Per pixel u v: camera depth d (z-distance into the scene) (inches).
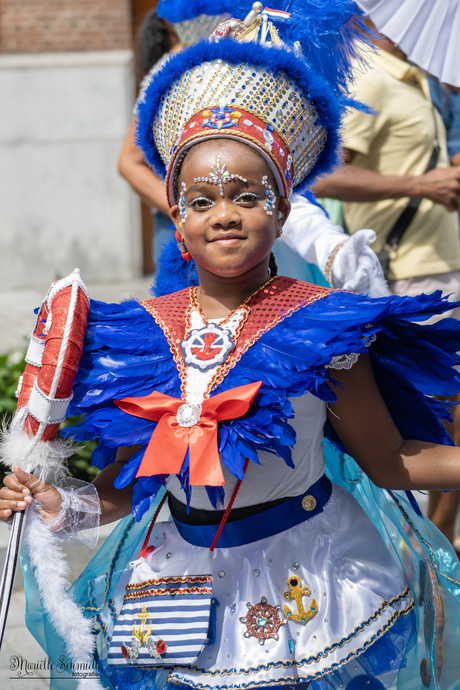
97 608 70.3
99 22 335.0
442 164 124.2
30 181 341.1
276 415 57.1
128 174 132.1
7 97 333.1
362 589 63.2
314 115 64.3
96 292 328.5
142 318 66.4
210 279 64.0
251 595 60.8
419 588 71.5
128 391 62.0
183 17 89.2
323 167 69.6
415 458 64.3
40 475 60.1
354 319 59.2
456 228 125.9
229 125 59.7
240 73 60.9
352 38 78.0
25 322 274.7
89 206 347.3
